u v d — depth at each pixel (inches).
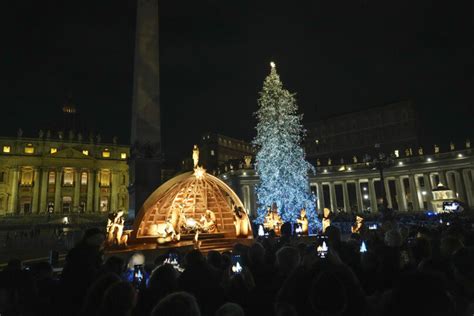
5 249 1268.5
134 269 296.7
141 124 1013.2
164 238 772.0
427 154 2645.2
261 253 194.4
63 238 1456.7
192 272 183.2
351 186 3641.7
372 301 161.2
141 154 991.0
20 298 189.3
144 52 1060.5
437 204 1947.6
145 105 1027.9
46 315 190.2
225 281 218.2
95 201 4180.6
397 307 93.1
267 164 1561.3
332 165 3048.7
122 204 4372.5
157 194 791.7
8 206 3794.3
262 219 1588.3
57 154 4035.4
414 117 3351.4
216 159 4001.0
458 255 158.1
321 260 140.5
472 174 2517.2
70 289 196.4
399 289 96.7
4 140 3969.0
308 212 1567.4
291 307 128.0
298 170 1563.7
